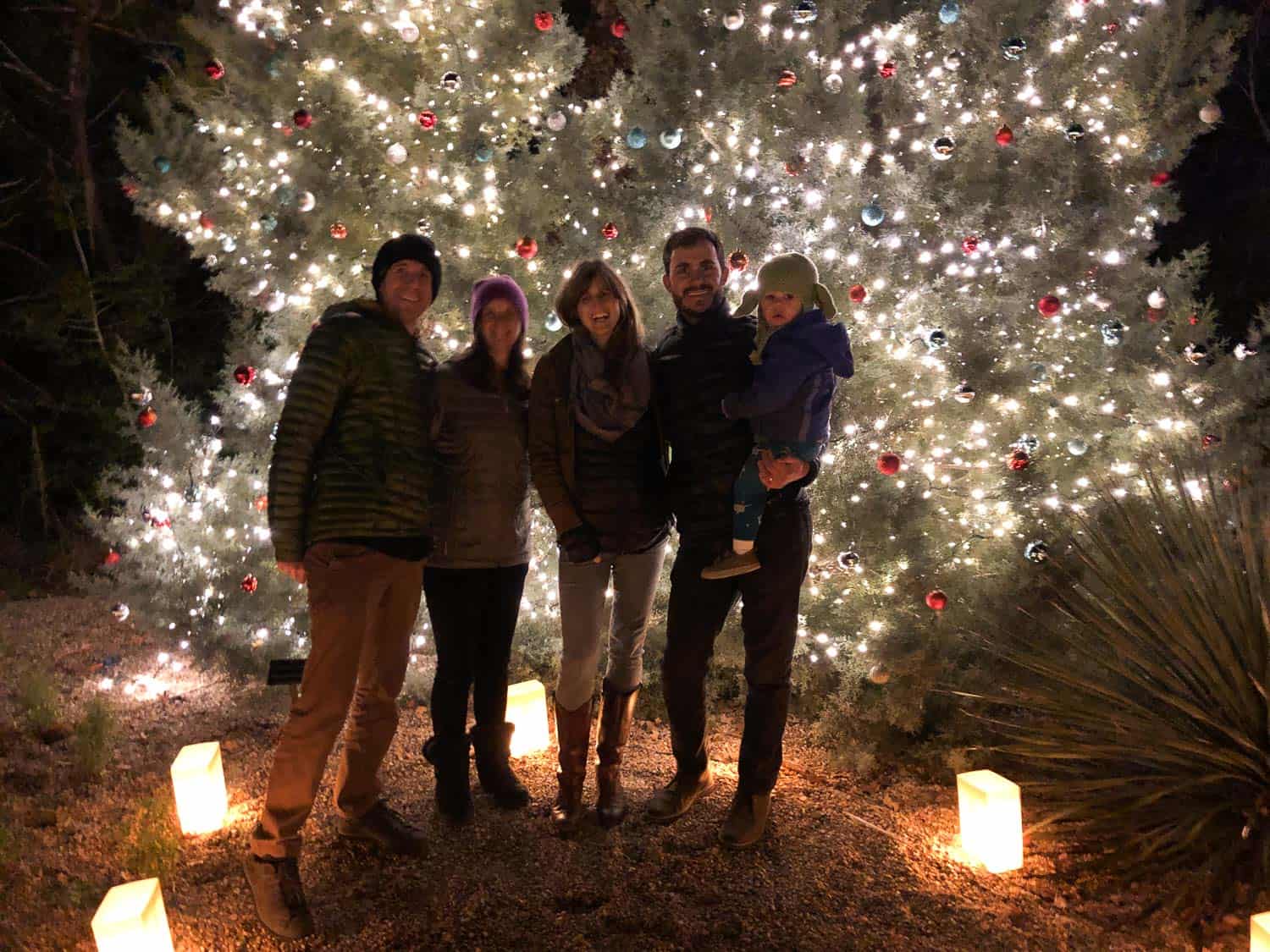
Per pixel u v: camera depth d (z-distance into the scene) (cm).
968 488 467
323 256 462
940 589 439
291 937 277
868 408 442
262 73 467
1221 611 336
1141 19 491
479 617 341
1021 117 486
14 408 857
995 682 416
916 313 445
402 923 285
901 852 321
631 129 446
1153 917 280
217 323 923
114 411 813
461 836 335
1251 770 312
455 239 469
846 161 452
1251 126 1020
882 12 521
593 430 307
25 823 358
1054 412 501
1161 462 471
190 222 458
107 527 537
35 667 530
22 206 914
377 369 285
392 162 438
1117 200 505
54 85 940
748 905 290
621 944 272
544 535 491
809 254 452
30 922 293
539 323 469
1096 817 319
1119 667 349
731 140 453
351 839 331
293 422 276
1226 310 885
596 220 480
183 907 299
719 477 309
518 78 469
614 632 335
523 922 284
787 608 314
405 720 443
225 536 497
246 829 349
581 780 338
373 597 287
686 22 470
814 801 359
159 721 460
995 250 486
